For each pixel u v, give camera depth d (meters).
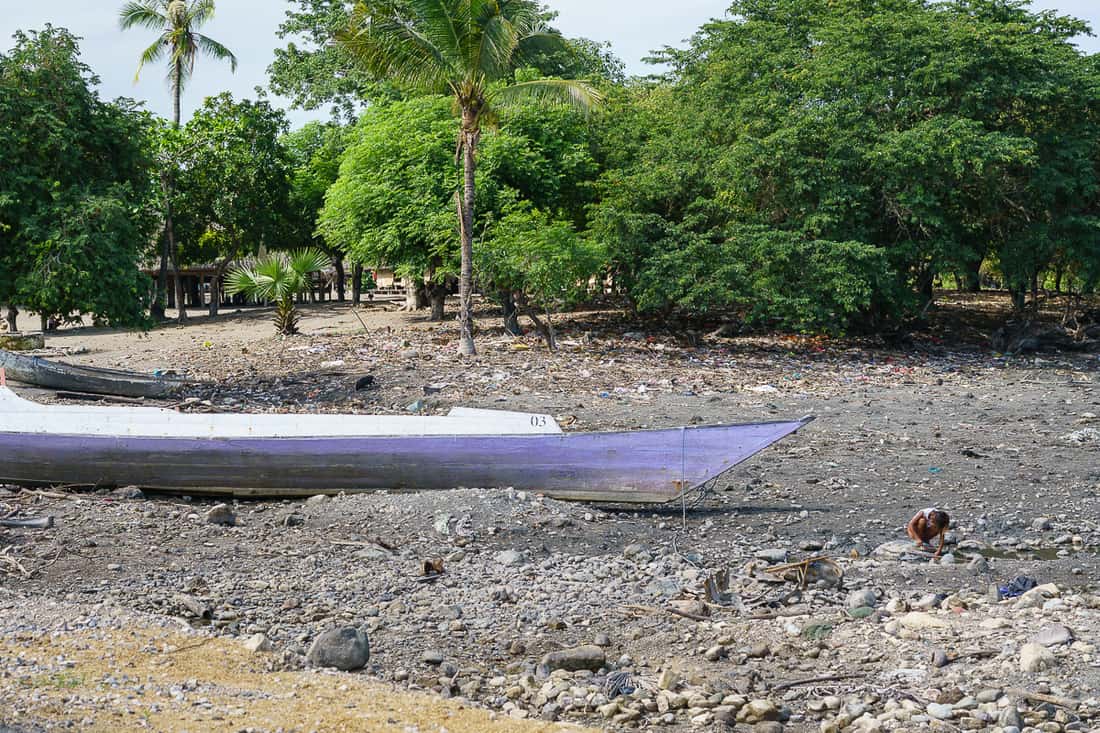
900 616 8.19
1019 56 31.61
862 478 14.26
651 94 42.47
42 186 19.83
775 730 6.19
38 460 12.48
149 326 21.42
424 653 7.45
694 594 8.93
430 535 10.91
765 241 29.75
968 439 17.28
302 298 58.81
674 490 11.91
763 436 11.67
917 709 6.42
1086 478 14.28
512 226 29.39
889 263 30.89
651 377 24.25
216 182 46.69
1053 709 6.32
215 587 8.99
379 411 19.70
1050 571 9.88
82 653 6.98
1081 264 33.75
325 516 11.52
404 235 34.16
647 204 33.56
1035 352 32.16
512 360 26.53
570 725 6.20
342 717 6.08
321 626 8.02
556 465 12.10
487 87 27.08
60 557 9.70
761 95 32.72
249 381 23.48
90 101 21.05
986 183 31.52
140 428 13.51
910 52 32.00
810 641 7.68
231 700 6.27
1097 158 33.31
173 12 46.22
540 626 8.12
